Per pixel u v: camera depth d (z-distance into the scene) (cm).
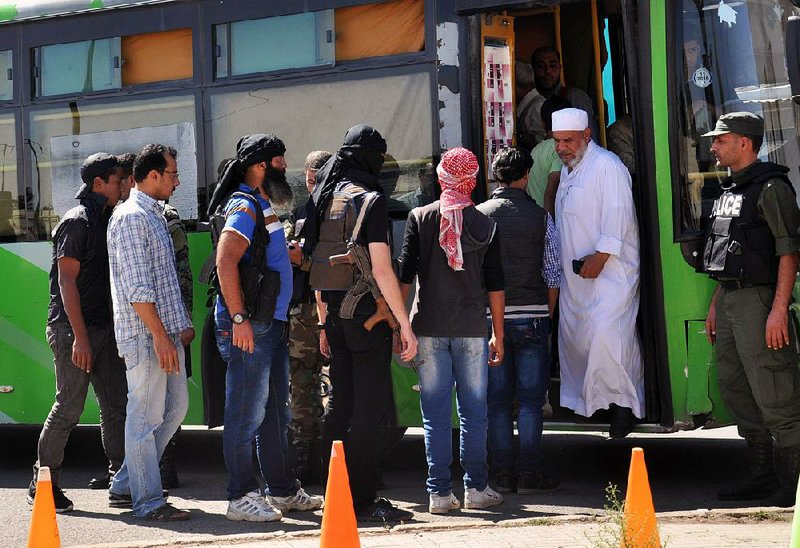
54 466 861
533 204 852
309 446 921
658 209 852
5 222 1033
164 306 807
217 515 837
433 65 902
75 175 1012
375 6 917
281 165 791
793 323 796
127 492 870
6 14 1032
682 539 690
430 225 791
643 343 869
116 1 998
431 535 723
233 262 763
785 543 677
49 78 1022
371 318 757
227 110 962
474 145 894
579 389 870
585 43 988
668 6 850
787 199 780
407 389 917
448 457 806
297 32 941
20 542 777
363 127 784
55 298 865
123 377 895
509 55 928
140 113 991
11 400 1029
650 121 854
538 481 876
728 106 844
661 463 1003
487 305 857
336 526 589
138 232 791
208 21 968
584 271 845
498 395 863
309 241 781
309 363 914
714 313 830
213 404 956
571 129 855
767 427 800
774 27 835
